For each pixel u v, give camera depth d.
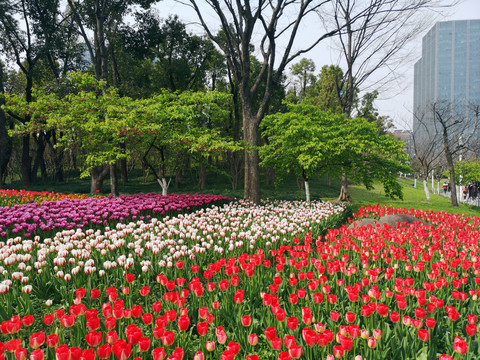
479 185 28.84
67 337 3.88
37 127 14.30
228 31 17.98
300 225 9.34
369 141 16.12
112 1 24.34
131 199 13.41
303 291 3.91
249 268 4.55
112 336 2.75
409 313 4.26
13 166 38.53
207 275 4.38
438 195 34.09
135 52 27.56
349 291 3.98
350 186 35.25
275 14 17.19
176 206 12.14
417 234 7.88
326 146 14.97
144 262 5.25
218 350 3.30
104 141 15.03
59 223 8.30
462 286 5.12
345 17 22.64
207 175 39.12
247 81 17.67
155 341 3.42
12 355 2.93
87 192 25.22
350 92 23.83
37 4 25.98
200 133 14.80
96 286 5.00
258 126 18.17
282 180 18.67
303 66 37.12
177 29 28.47
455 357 3.27
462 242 7.44
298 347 2.66
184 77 29.92
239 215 10.74
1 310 3.93
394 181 16.52
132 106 14.06
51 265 5.57
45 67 29.61
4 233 7.23
